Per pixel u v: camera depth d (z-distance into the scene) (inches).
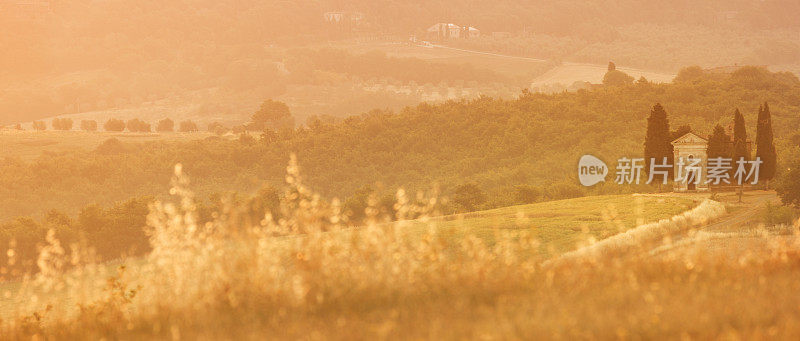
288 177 1301.7
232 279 1153.4
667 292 1007.0
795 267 1248.2
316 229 1264.8
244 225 1266.0
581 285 1098.7
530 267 1215.6
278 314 1066.7
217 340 967.6
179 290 1175.0
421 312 1015.0
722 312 900.0
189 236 1247.5
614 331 842.8
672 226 4478.3
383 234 1268.5
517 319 901.8
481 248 1270.9
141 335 1075.3
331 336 928.3
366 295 1116.5
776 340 792.9
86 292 1336.1
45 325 1312.7
